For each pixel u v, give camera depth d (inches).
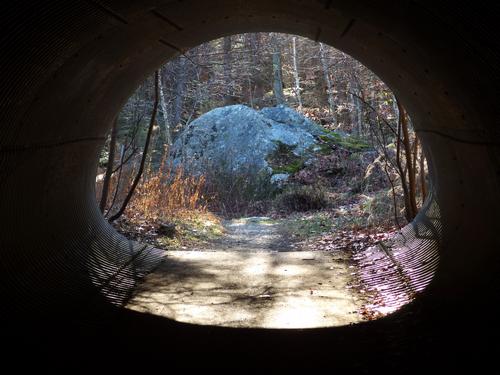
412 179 364.2
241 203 664.4
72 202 274.7
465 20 152.9
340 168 688.4
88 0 174.6
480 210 211.0
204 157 714.2
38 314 179.8
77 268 239.5
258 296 234.1
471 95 184.2
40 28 165.3
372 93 645.9
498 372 126.9
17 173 196.2
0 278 178.5
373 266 280.8
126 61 268.5
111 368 146.8
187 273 281.1
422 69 222.8
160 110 797.2
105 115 300.2
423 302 200.4
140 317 200.5
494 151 183.2
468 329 157.6
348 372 143.9
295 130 762.2
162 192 491.2
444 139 242.7
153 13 227.1
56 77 201.3
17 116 183.3
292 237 443.2
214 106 1067.9
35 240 217.3
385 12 199.5
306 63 1211.2
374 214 430.6
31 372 138.1
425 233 277.9
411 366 142.8
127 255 300.7
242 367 149.7
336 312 206.7
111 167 395.9
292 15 272.5
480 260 193.6
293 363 152.6
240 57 1059.9
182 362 153.4
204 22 275.0
